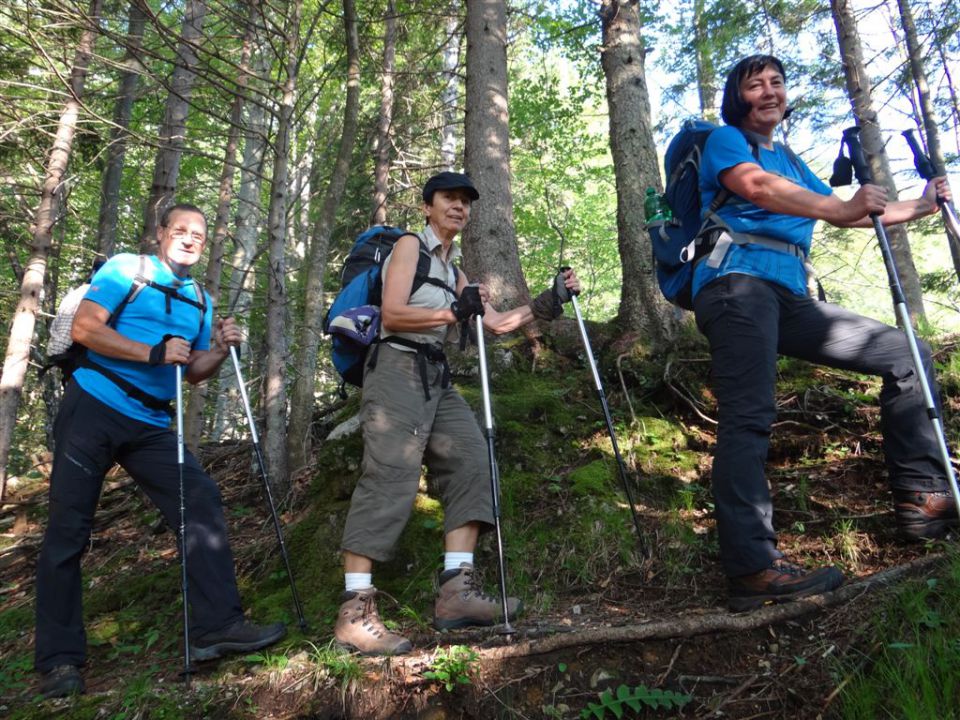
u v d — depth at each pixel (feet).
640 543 11.34
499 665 8.61
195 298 11.14
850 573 9.85
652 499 12.44
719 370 9.46
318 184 40.06
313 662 9.12
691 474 13.01
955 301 34.55
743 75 9.93
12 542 18.81
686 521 11.81
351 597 9.43
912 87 33.99
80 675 9.87
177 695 9.12
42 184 23.91
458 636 9.47
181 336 10.77
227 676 9.44
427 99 35.78
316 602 11.25
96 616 12.84
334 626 10.19
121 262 10.46
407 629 10.07
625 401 14.94
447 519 10.05
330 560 12.06
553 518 12.14
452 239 10.71
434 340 10.27
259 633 9.85
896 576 8.80
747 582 8.98
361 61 32.12
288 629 10.48
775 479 12.36
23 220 25.44
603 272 60.23
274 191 16.84
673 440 13.79
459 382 15.37
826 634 8.38
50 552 9.87
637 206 17.01
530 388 15.28
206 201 39.83
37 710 9.32
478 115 18.20
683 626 8.56
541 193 46.37
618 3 18.13
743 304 9.36
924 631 8.04
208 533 10.14
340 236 38.34
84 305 10.12
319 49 33.73
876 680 7.73
